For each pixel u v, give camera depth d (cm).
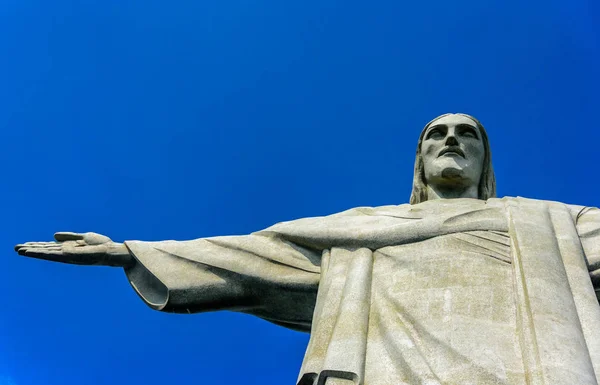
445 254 1438
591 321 1309
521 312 1316
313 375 1275
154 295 1565
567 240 1465
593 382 1197
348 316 1347
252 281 1526
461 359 1244
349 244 1509
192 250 1562
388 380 1239
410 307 1345
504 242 1460
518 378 1215
